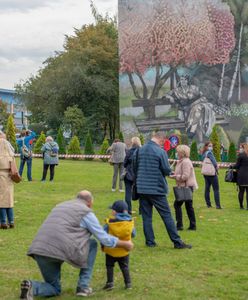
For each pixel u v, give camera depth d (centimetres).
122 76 4312
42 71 5272
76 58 5094
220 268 843
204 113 4103
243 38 4019
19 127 6862
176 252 946
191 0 4112
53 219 664
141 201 984
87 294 699
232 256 923
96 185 2056
